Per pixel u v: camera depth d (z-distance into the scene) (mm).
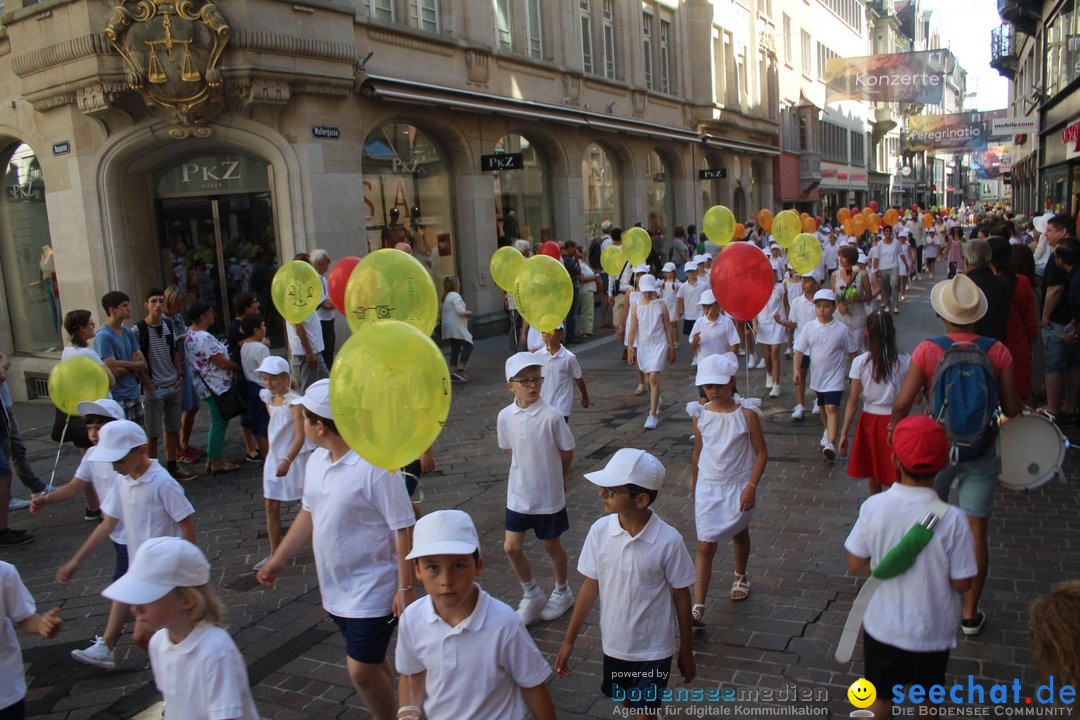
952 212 58312
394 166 15047
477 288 16781
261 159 12852
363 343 3252
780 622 4793
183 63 11266
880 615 3258
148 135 12008
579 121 19312
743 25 32375
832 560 5605
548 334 7129
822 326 7672
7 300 14586
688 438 8945
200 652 2807
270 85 11883
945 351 4379
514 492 4949
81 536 7141
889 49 66062
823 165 45812
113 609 4781
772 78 37062
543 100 18891
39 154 12711
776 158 38156
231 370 8539
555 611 5039
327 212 12938
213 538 6785
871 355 5590
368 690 3723
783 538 6027
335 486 3662
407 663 2885
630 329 9641
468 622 2758
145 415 8266
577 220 20438
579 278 16234
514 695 2834
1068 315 8148
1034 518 6141
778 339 10523
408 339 3250
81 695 4551
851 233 20719
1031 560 5418
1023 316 5785
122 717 4328
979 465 4379
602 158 22406
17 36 11953
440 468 8359
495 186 17953
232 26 11461
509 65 17609
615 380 12406
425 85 14625
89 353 6723
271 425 5953
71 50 11312
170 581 2779
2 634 3299
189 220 13258
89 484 5785
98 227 12281
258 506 7551
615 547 3504
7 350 14609
